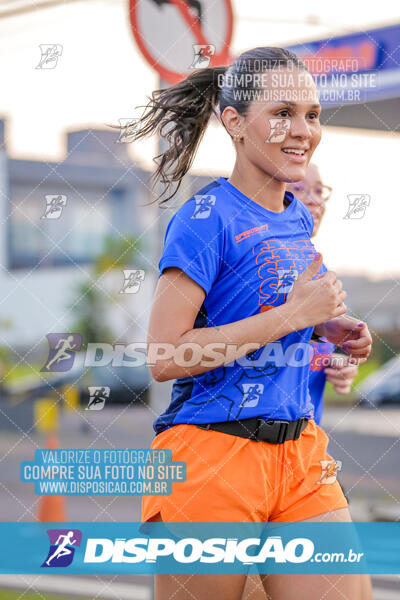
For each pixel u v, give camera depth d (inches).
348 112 349.7
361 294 1248.8
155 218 232.5
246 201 150.4
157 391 244.7
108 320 1772.9
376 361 1258.6
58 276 2063.2
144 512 151.3
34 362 1642.5
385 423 1025.5
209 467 144.6
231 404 144.9
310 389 194.7
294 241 153.3
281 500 148.2
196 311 143.9
